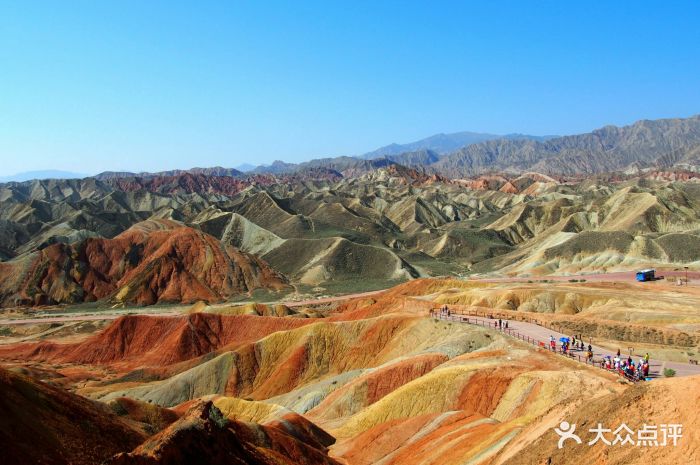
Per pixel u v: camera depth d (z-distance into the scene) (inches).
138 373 3774.6
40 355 4436.5
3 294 6240.2
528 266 5876.0
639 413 1027.9
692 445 892.6
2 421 1121.4
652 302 3282.5
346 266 7190.0
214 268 6673.2
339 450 2094.0
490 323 2908.5
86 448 1253.1
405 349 2982.3
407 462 1721.2
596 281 4584.2
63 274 6530.5
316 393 2827.3
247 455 1411.2
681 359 2119.8
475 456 1448.1
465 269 7372.1
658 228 6535.4
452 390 2091.5
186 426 1279.5
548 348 2303.2
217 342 4227.4
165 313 5482.3
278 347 3437.5
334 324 3410.4
